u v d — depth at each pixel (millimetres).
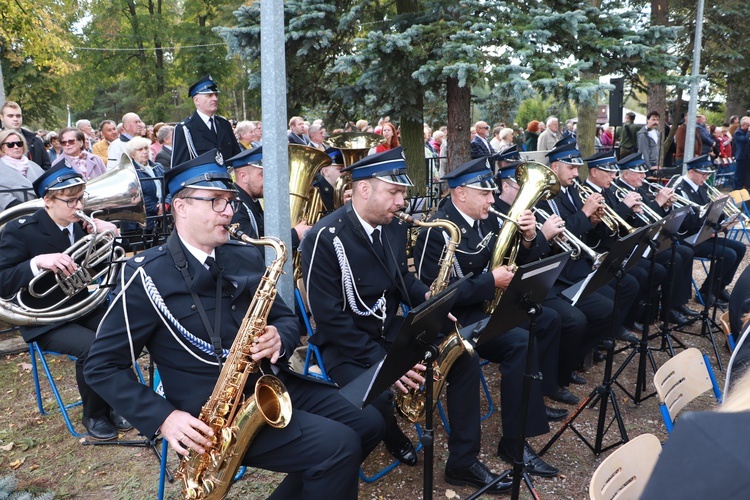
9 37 14727
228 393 2373
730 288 7059
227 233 2480
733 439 812
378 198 3191
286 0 6742
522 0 6750
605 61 6582
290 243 3934
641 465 2113
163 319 2396
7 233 3605
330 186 5578
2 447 3625
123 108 42625
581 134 10500
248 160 4234
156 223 6188
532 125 12094
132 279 2395
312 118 13172
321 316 3172
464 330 3293
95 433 3699
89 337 3594
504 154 5305
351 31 7371
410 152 8297
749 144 12844
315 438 2393
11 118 6383
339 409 2742
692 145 11703
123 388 2344
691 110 11562
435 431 3820
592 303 4449
